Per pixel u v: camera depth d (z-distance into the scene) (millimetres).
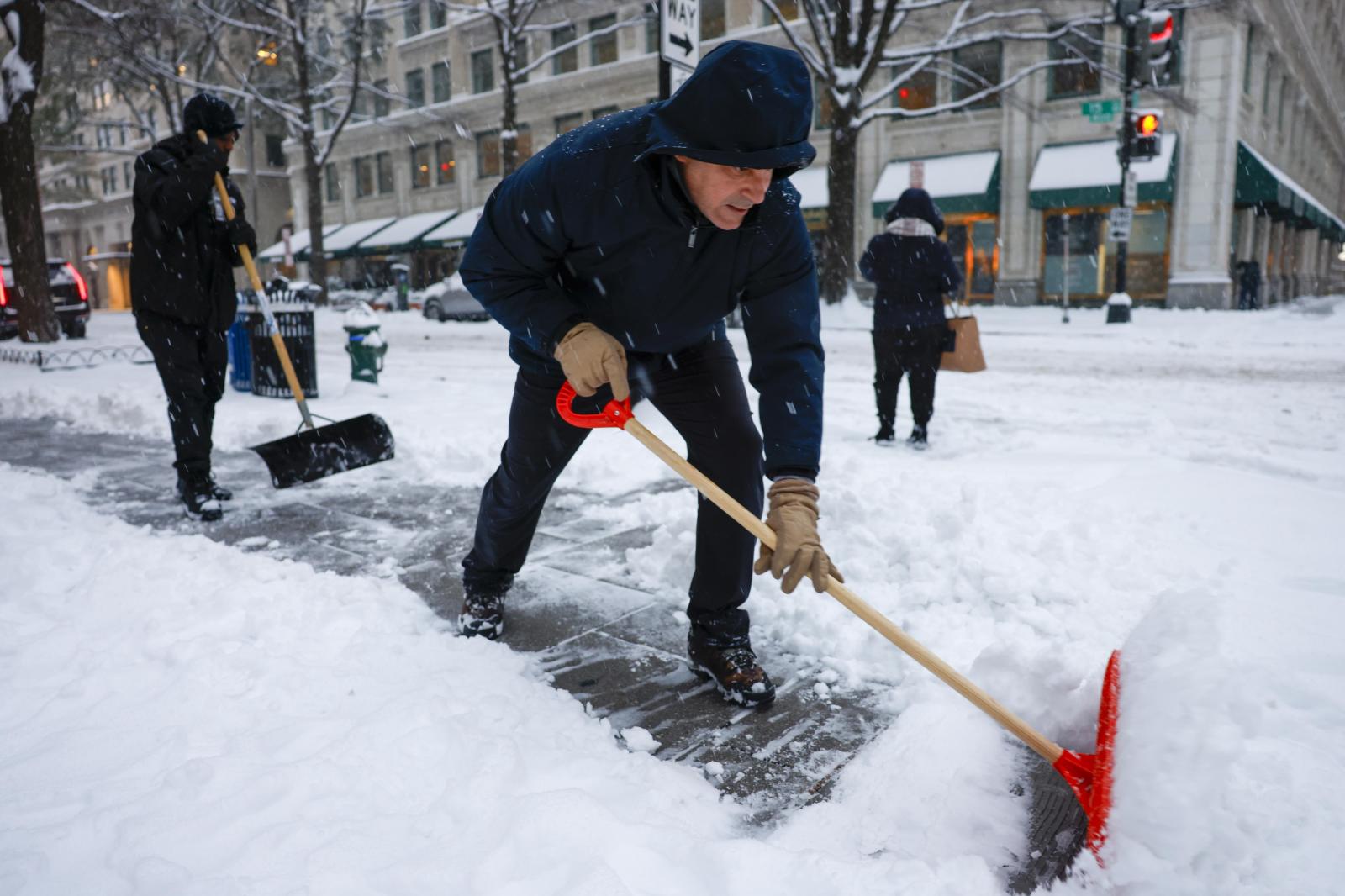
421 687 2361
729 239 2109
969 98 18797
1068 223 23031
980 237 24609
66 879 1594
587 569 3648
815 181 26578
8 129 13688
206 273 4328
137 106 46531
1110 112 18078
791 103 1736
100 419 7199
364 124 39281
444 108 35750
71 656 2621
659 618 3150
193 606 2967
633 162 1987
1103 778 1743
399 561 3711
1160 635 1963
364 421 4754
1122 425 6555
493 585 2932
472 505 4594
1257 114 23734
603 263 2168
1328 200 43750
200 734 2129
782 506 2080
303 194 42812
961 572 3219
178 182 4066
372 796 1858
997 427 6543
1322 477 4785
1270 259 28297
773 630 2998
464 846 1696
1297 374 9789
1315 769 1577
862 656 2781
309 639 2738
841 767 2197
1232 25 20562
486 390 8570
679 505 4391
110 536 3791
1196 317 19594
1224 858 1478
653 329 2301
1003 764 2172
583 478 5086
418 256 38031
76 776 1969
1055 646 2404
